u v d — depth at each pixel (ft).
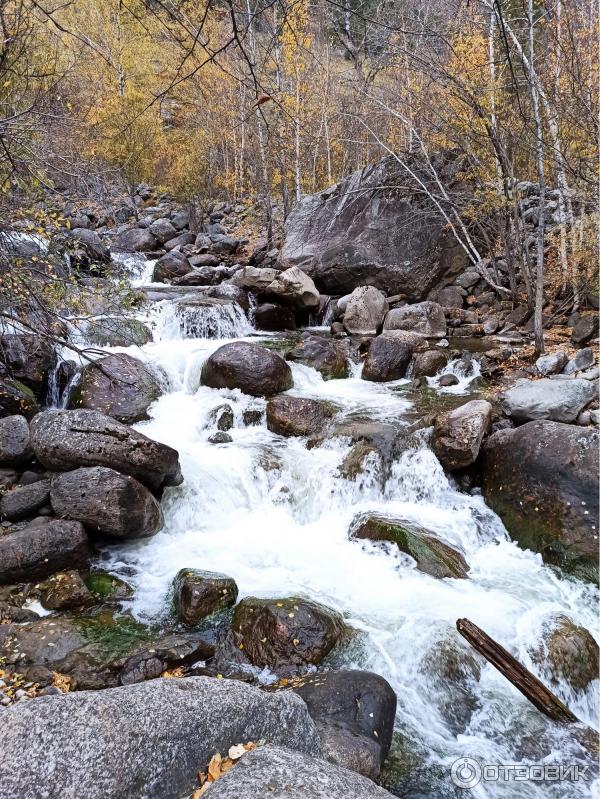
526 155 34.83
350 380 29.63
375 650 13.16
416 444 20.86
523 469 18.53
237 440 23.11
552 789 10.33
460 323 35.86
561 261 33.22
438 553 16.53
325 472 20.20
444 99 34.40
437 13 30.55
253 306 39.24
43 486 17.21
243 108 48.32
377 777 9.55
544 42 28.84
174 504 18.67
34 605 14.14
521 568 16.98
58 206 23.80
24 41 18.30
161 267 45.37
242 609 13.75
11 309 19.42
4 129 16.60
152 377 25.96
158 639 13.29
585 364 26.50
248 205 62.03
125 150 57.21
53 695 7.55
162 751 7.13
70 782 6.50
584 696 12.86
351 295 37.65
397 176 41.24
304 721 8.68
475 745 11.20
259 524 19.26
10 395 21.70
